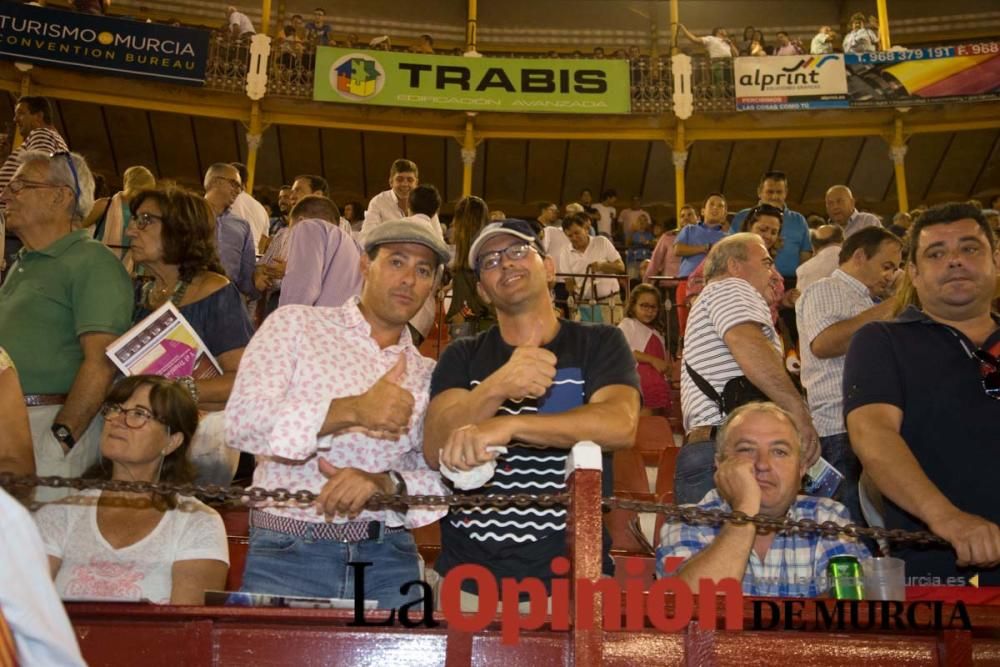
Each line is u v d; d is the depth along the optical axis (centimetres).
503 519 303
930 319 344
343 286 541
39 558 173
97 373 379
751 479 292
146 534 319
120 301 398
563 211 1970
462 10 2161
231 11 1678
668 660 251
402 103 1627
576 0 2173
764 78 1661
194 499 328
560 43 2162
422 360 348
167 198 432
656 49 2145
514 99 1645
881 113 1684
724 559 275
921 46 2105
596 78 1666
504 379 287
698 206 1970
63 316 398
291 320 324
